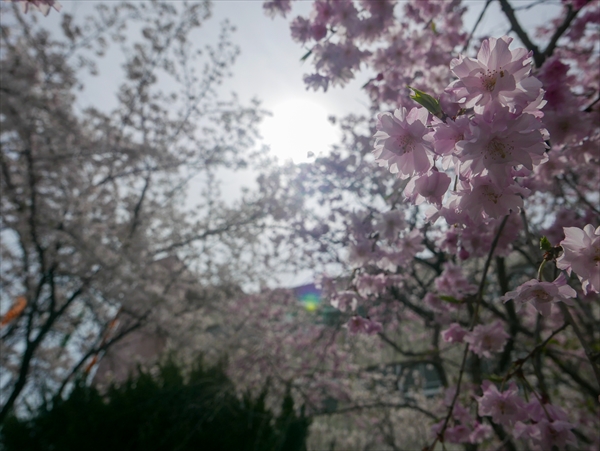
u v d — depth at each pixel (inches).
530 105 41.9
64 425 206.4
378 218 99.2
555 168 103.0
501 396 74.6
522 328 168.9
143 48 311.9
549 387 233.8
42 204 255.6
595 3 146.1
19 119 224.5
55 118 250.5
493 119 40.8
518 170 44.1
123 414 202.1
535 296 53.2
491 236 108.0
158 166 292.5
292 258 254.1
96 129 286.8
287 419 203.3
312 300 313.4
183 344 331.3
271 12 128.6
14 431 202.8
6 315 301.4
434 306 139.4
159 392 206.2
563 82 83.2
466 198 48.3
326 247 196.1
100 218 291.9
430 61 134.0
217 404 201.3
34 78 225.8
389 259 106.3
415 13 152.7
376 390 272.8
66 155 247.8
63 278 277.6
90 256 258.5
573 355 103.5
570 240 50.8
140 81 310.0
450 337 101.0
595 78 129.0
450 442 99.2
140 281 274.7
